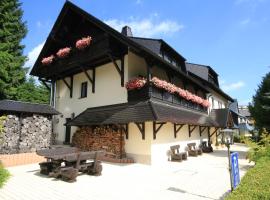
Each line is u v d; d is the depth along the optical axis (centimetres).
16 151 1088
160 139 1254
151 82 1245
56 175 816
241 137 1188
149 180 827
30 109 1152
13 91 2012
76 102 1677
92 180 808
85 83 1655
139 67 1427
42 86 2634
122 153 1230
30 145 1138
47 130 1215
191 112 1678
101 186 731
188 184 773
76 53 1516
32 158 1090
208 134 1988
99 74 1535
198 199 614
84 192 660
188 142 1606
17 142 1097
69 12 1577
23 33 2308
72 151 958
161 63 1307
